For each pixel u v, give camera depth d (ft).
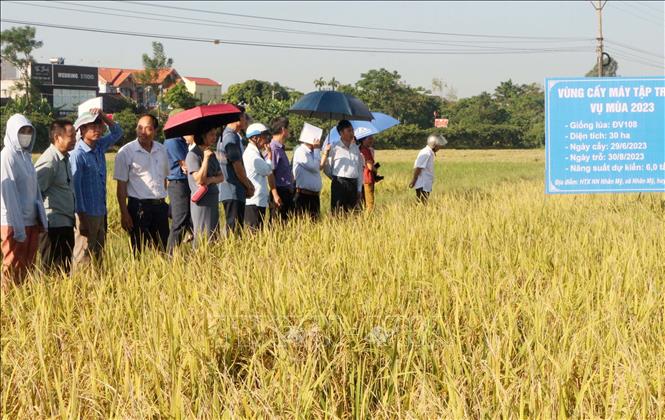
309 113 51.88
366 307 20.51
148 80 437.99
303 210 44.60
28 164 28.43
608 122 46.78
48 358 18.25
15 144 27.91
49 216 30.17
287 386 15.64
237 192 37.73
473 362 16.62
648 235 32.91
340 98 48.60
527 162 211.20
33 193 28.71
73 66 388.98
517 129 383.24
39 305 21.30
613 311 19.48
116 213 53.47
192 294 21.91
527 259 27.09
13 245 27.81
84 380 17.04
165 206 34.58
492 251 28.43
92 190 32.09
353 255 27.81
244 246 30.53
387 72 442.09
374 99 440.45
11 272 26.86
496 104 491.31
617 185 46.96
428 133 358.64
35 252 28.99
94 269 25.71
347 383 16.66
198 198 34.40
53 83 385.91
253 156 39.68
